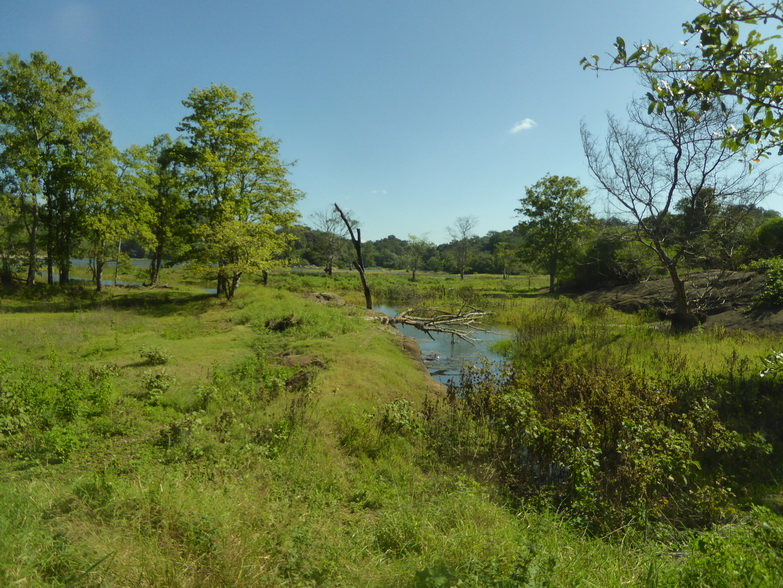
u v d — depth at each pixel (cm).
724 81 317
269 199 2548
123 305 2308
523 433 651
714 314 1669
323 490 543
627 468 565
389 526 437
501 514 487
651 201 1473
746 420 746
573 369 995
